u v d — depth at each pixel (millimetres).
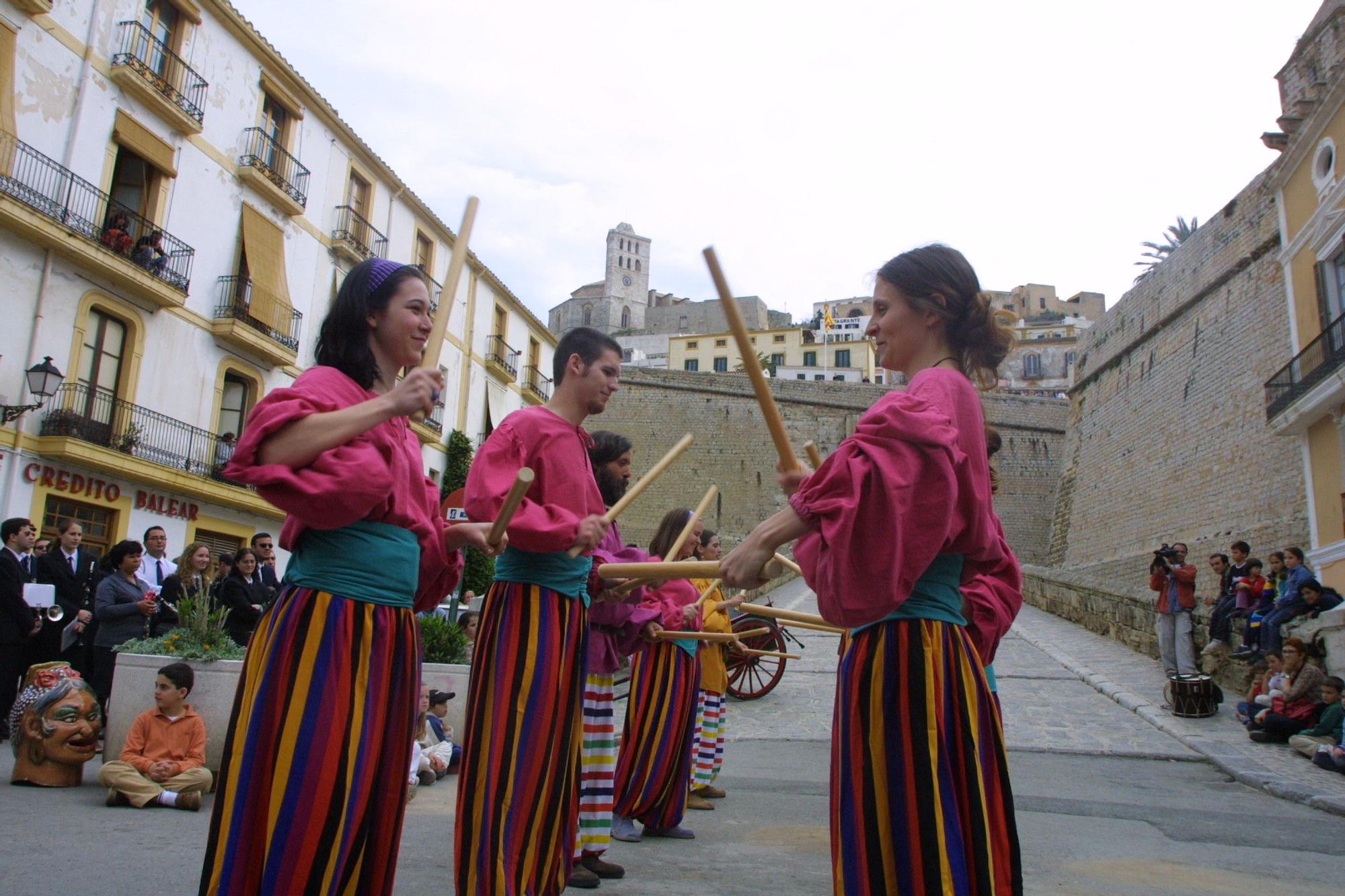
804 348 73688
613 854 4148
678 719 4566
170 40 18625
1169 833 5258
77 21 16453
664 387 42562
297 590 2041
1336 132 17500
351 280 2283
